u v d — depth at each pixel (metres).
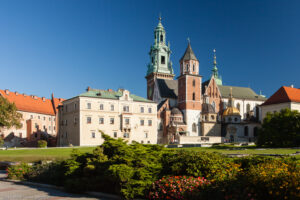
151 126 96.38
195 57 118.88
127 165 17.66
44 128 111.44
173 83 130.88
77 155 22.41
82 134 84.69
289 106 89.00
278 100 93.88
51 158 32.69
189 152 18.64
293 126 61.53
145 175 17.17
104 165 19.25
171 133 108.12
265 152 43.97
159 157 19.09
